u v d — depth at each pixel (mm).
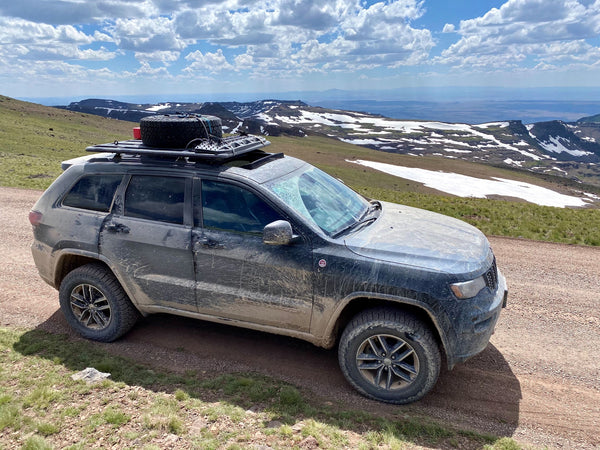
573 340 5887
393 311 4172
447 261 4133
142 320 5988
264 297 4500
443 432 3840
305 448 3471
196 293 4766
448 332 4016
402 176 141000
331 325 4352
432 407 4328
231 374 4691
